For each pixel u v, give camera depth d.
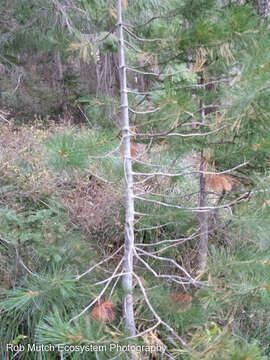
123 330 1.83
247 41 1.60
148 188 3.26
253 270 1.79
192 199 3.25
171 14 2.03
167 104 1.52
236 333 2.54
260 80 1.35
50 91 6.39
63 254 2.46
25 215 3.08
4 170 3.39
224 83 1.96
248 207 1.98
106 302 1.73
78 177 3.45
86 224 3.22
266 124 1.59
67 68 7.09
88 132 1.91
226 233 2.76
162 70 2.06
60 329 1.28
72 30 3.93
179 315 1.91
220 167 2.22
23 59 6.50
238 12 1.57
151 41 1.94
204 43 1.69
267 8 3.30
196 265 2.82
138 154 2.20
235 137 1.86
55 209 3.18
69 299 1.92
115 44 3.22
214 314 2.31
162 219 2.55
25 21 4.47
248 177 2.09
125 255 2.02
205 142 1.99
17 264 2.63
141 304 2.08
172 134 1.75
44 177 3.37
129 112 2.29
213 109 2.14
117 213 3.26
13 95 6.47
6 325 2.44
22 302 1.66
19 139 4.39
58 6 4.01
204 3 1.88
